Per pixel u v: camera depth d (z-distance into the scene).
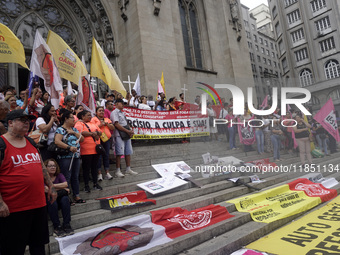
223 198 5.12
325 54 34.31
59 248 3.11
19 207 2.37
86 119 4.84
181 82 15.75
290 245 3.55
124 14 14.38
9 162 2.35
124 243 3.21
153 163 6.88
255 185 5.85
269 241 3.80
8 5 12.35
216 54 18.25
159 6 14.61
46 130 4.11
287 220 4.63
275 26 42.44
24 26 12.64
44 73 5.11
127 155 5.71
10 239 2.35
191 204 4.54
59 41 5.62
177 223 3.83
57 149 3.95
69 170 3.98
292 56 37.97
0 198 2.21
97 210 4.12
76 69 5.89
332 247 3.35
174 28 16.25
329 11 33.84
